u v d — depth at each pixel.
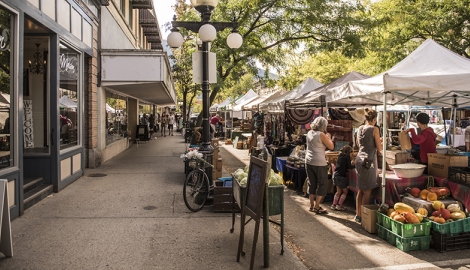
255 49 13.87
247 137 19.27
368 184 5.89
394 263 4.57
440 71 5.80
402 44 18.45
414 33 18.11
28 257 4.46
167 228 5.66
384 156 5.73
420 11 17.09
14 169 5.89
